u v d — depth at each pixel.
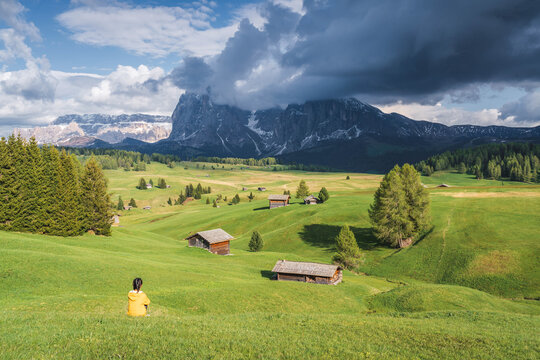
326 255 86.62
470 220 87.50
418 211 84.88
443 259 72.25
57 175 68.94
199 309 34.72
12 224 62.06
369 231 97.44
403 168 90.31
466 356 15.51
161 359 12.11
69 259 44.25
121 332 14.39
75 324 15.42
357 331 19.34
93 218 78.38
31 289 33.94
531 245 68.50
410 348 16.42
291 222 115.75
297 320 22.48
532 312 44.69
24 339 12.74
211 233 85.06
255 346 14.38
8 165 62.38
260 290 43.22
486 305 45.09
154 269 48.69
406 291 49.50
